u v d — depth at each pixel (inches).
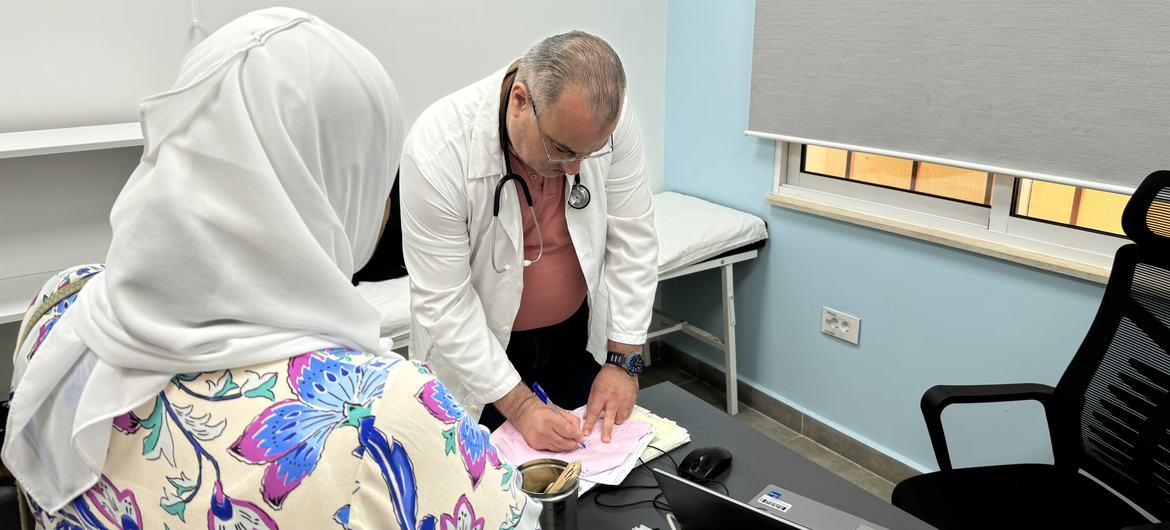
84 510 23.8
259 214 21.7
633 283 60.8
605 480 46.5
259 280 22.1
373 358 23.5
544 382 62.8
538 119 44.5
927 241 85.7
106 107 81.6
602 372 58.2
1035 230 76.0
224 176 21.6
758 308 111.7
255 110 22.0
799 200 99.9
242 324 22.2
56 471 23.7
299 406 21.5
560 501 38.6
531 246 56.5
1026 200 77.4
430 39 98.1
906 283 89.4
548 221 56.0
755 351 114.3
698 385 124.9
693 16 110.9
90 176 83.6
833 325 100.2
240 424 21.2
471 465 24.0
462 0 99.0
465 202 51.9
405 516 22.3
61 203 82.8
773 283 108.0
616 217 61.0
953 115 78.3
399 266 92.4
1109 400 58.9
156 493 22.0
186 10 82.7
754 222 104.8
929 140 81.2
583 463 48.3
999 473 64.3
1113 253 70.5
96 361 22.4
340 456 21.3
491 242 54.1
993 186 79.0
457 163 50.8
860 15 84.3
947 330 86.3
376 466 21.7
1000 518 58.6
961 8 74.6
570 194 54.3
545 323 60.7
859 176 94.7
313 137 23.1
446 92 101.7
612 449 49.9
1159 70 62.1
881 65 83.7
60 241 84.0
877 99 85.2
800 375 107.5
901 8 79.9
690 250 97.8
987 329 82.2
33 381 23.5
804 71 93.0
